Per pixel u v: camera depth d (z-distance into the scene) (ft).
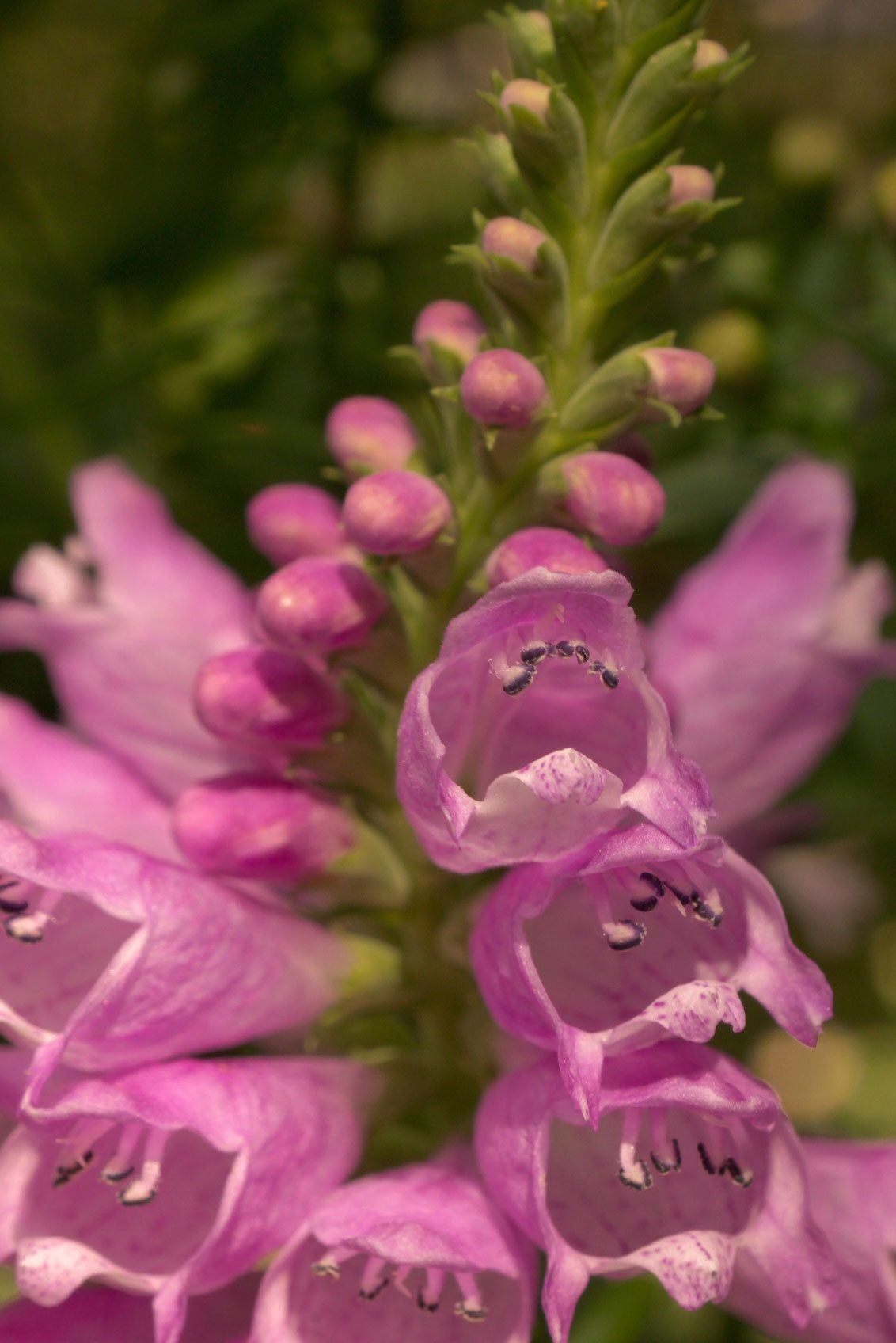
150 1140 0.52
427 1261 0.51
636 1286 0.60
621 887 0.52
